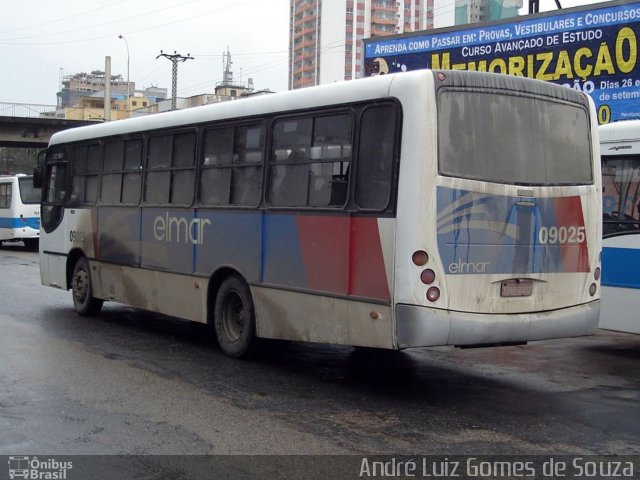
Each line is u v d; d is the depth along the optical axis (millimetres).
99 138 11055
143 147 10016
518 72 17031
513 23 17078
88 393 6902
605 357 9234
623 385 7594
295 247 7488
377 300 6539
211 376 7691
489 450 5383
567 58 16125
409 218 6273
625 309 8742
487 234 6578
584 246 7246
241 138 8320
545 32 16484
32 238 28188
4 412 6238
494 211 6621
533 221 6863
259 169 8023
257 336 8062
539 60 16625
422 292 6250
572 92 7352
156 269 9680
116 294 10633
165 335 10133
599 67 15602
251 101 8211
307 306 7332
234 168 8391
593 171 7402
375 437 5672
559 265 7047
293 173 7574
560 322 6996
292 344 9586
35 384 7207
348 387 7332
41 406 6438
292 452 5293
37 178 12727
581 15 15836
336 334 7004
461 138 6508
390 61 19719
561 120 7207
